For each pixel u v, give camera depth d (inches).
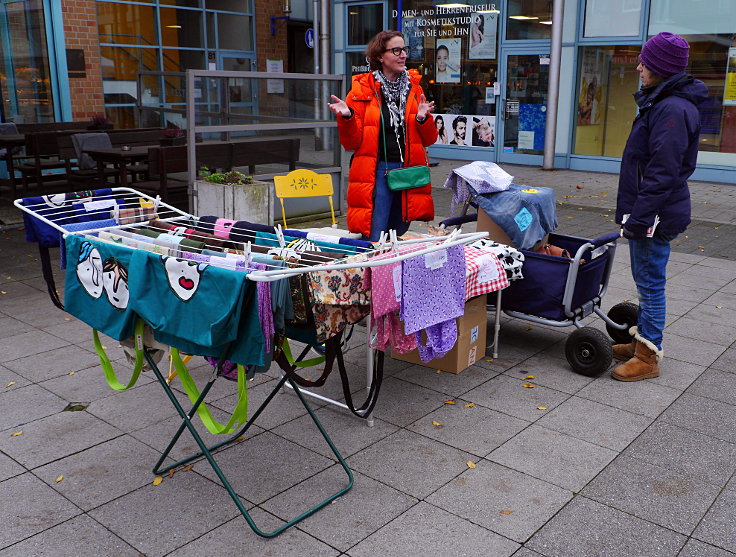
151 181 353.4
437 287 136.9
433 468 134.9
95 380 172.7
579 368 178.4
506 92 563.5
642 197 157.6
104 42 498.3
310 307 118.4
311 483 129.6
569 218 370.3
